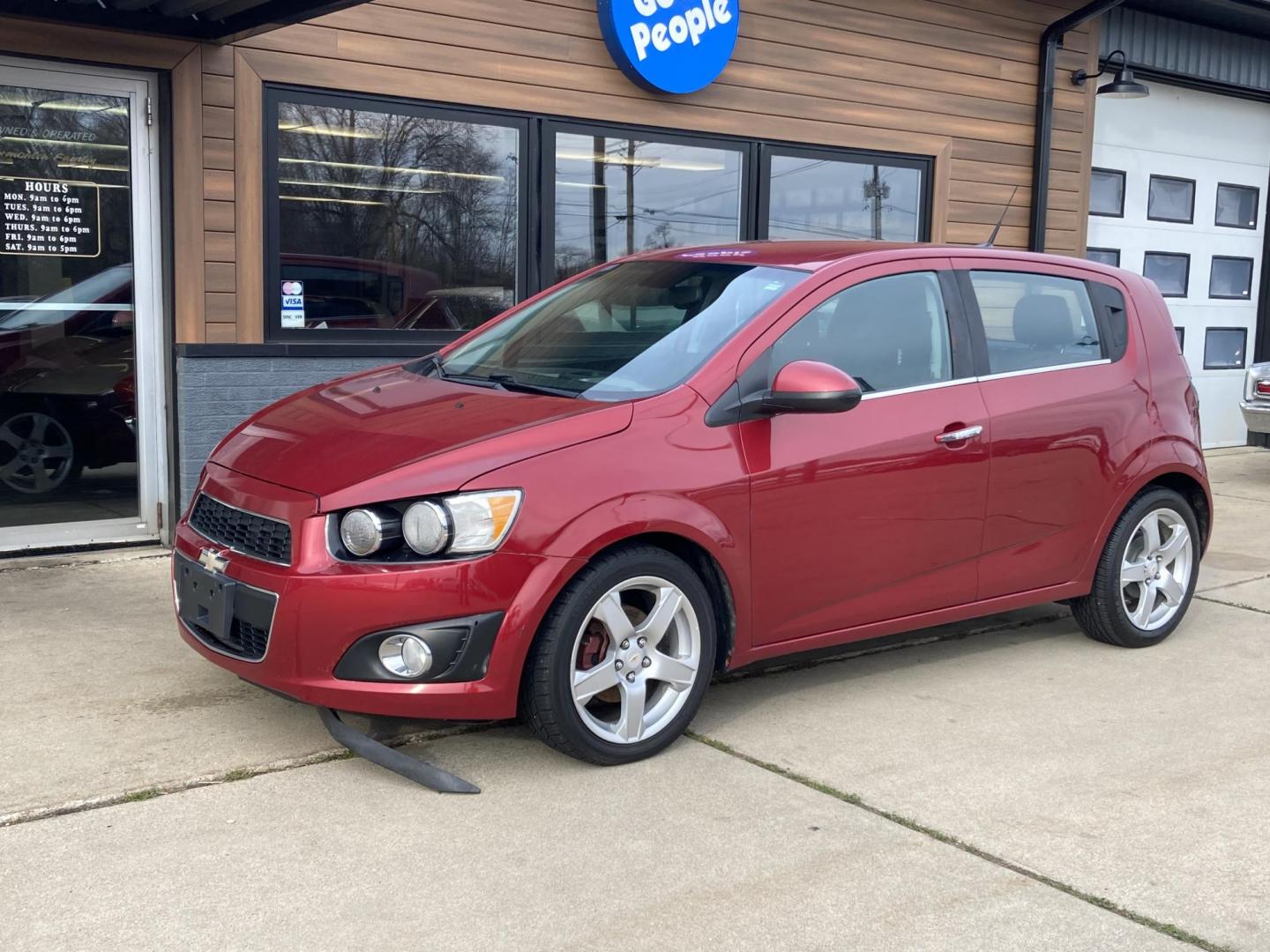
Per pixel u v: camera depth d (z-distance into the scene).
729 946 2.73
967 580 4.51
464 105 6.94
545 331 4.54
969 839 3.29
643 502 3.63
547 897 2.92
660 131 7.74
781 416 3.99
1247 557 7.13
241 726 3.94
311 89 6.45
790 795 3.55
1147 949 2.76
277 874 3.00
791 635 4.09
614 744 3.67
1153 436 5.02
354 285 6.75
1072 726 4.20
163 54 5.93
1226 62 11.29
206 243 6.19
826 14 8.30
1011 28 9.27
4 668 4.42
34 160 5.83
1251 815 3.50
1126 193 10.95
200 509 3.97
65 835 3.17
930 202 9.13
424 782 3.48
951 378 4.46
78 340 6.06
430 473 3.44
